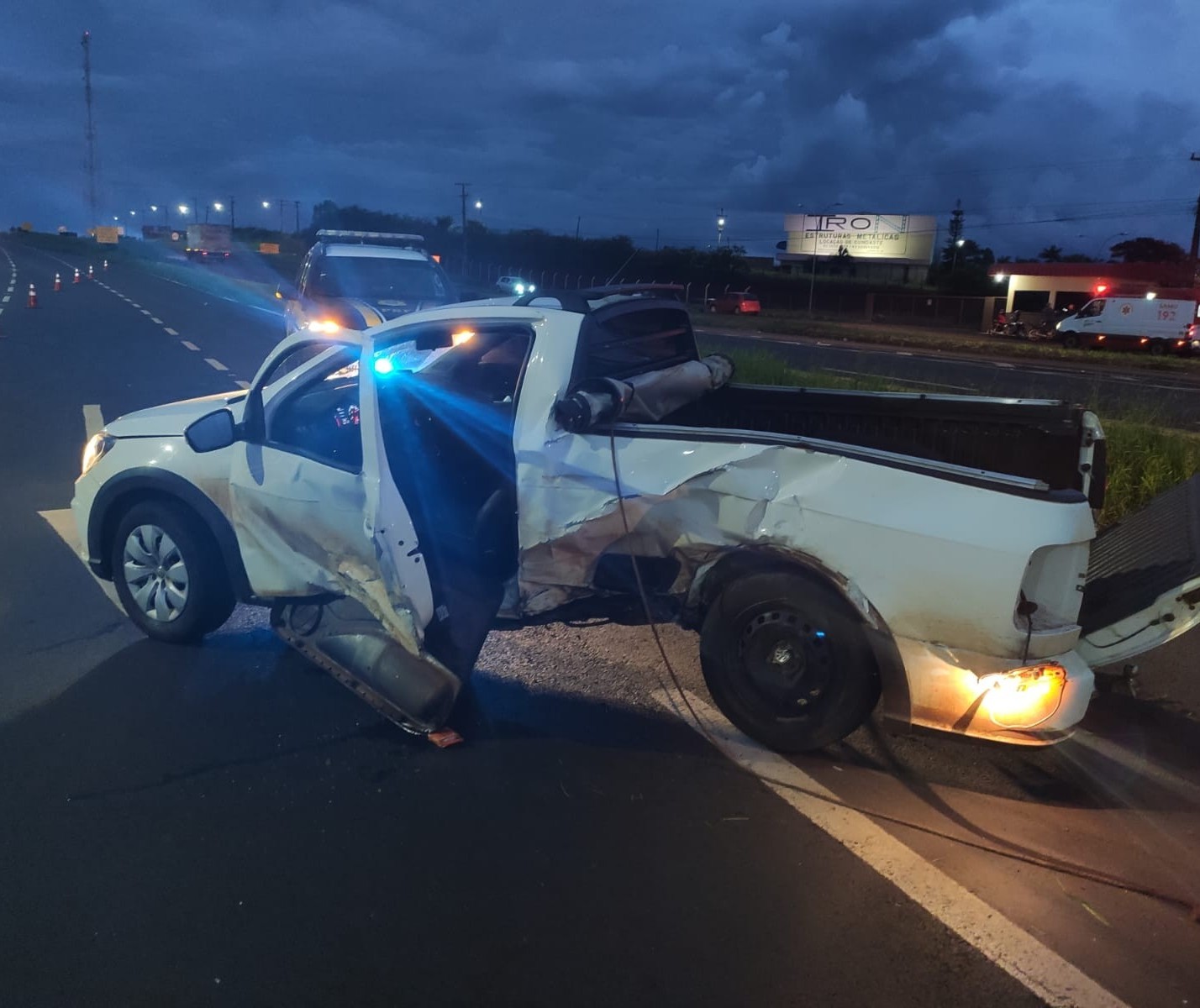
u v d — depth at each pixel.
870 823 3.66
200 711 4.43
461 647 4.21
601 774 3.97
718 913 3.13
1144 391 21.08
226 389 13.98
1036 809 3.79
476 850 3.45
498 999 2.76
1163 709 4.71
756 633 4.02
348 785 3.86
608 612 4.44
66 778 3.86
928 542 3.61
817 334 39.03
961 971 2.90
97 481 5.09
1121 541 4.49
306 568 4.52
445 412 4.77
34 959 2.88
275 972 2.85
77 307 30.22
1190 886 3.32
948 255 82.50
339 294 13.52
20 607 5.60
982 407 4.82
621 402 4.07
